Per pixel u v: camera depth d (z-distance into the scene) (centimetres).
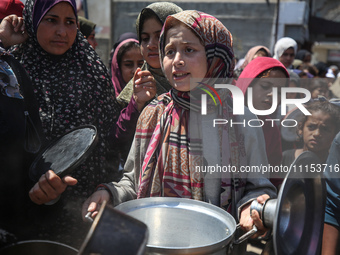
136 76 157
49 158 124
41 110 160
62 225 150
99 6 604
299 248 107
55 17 155
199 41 121
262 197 111
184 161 123
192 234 114
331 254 144
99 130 168
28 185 125
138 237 69
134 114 158
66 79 164
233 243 103
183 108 127
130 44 250
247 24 735
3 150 119
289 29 756
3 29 162
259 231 109
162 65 132
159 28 180
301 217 111
